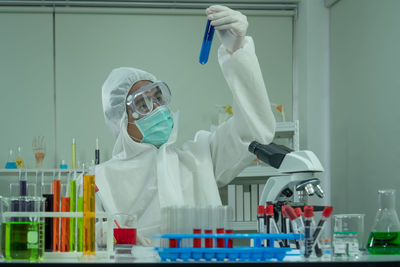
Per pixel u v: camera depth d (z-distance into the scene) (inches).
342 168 166.1
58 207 57.6
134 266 42.6
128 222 65.6
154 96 100.4
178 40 186.2
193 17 187.2
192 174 96.5
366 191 150.3
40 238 49.1
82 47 183.0
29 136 178.2
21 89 179.6
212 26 76.2
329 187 175.5
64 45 182.5
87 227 52.3
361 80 154.5
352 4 160.6
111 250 54.9
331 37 176.6
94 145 179.8
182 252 46.1
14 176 173.5
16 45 180.7
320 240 50.8
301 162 63.1
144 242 76.6
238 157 94.3
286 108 187.2
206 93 185.2
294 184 66.1
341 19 168.6
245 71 81.7
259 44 187.8
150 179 97.0
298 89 185.9
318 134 176.1
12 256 48.0
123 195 95.8
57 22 182.9
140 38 185.2
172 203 89.8
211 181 94.3
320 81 177.5
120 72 104.9
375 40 146.1
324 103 177.2
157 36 185.6
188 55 186.1
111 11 183.0
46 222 54.6
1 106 178.5
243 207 161.5
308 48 177.9
